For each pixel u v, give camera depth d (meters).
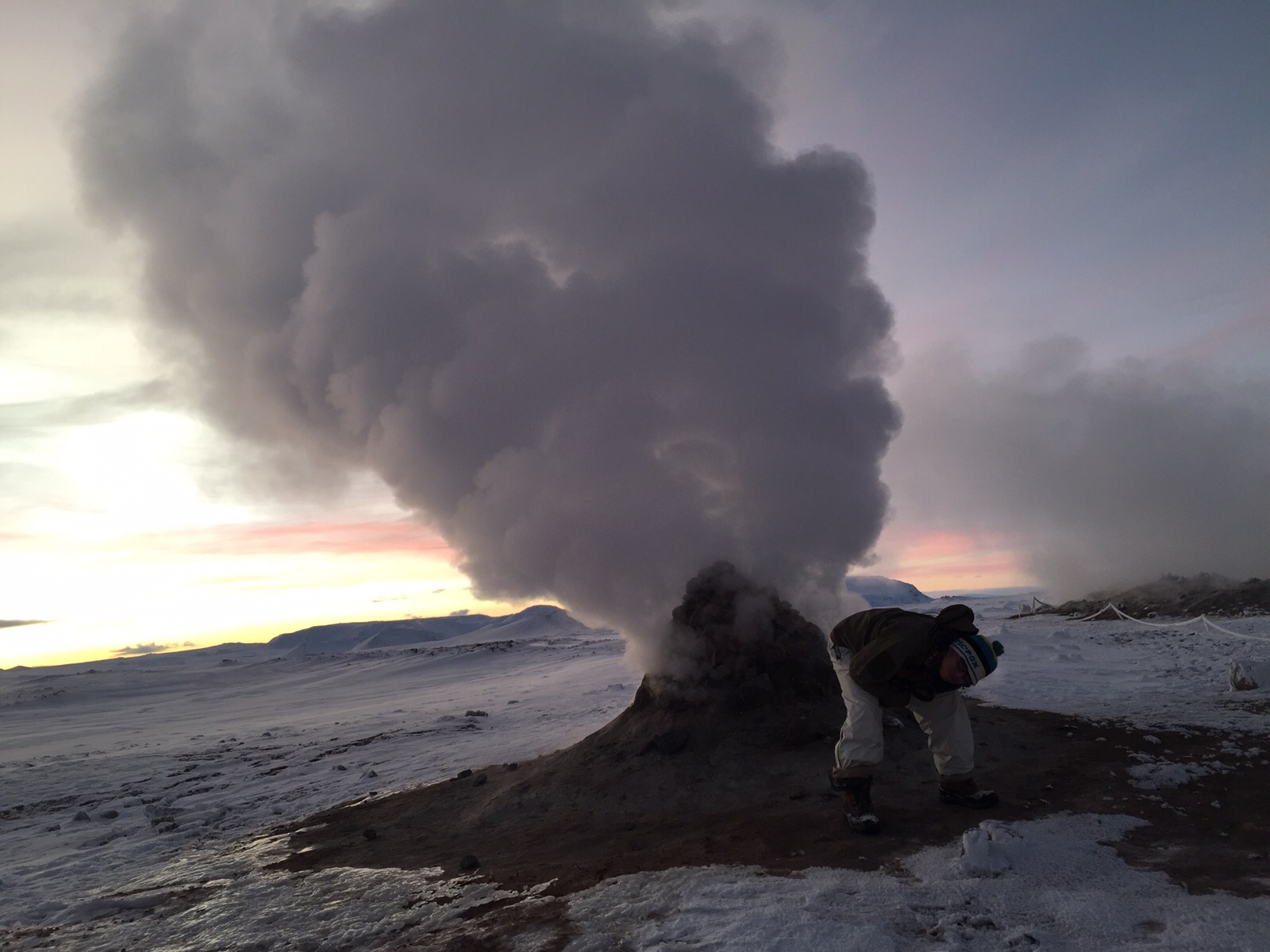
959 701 4.03
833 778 3.95
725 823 4.32
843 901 2.91
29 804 9.62
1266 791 3.82
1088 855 3.22
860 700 3.91
